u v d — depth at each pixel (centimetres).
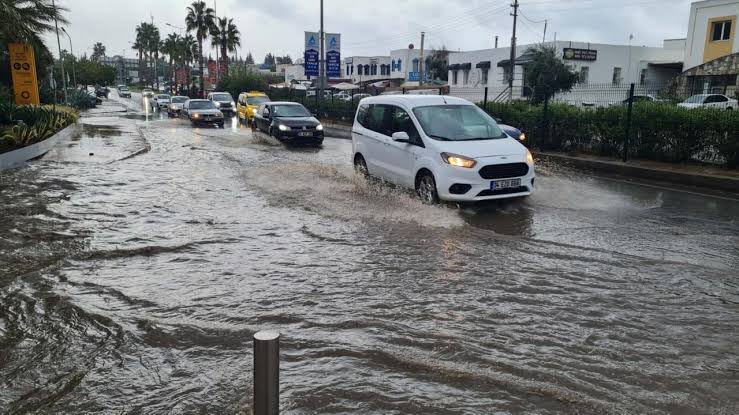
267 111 2033
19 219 762
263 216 786
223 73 6266
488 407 314
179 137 2103
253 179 1102
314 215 791
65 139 1911
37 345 390
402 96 997
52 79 4269
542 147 1574
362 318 436
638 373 352
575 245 643
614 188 1035
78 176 1136
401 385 337
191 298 478
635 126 1295
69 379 344
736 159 1117
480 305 463
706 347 389
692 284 514
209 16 6525
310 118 1930
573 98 3550
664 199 929
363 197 911
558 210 833
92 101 5278
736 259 593
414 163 884
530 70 3650
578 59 4050
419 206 841
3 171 1199
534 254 607
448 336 403
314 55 3450
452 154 811
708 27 3303
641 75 4272
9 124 1806
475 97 4528
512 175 814
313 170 1220
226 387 335
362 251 619
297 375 347
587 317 439
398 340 397
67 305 460
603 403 318
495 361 365
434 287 506
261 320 433
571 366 360
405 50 6322
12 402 318
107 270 552
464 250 622
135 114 4119
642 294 489
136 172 1196
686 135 1195
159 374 350
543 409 312
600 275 539
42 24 2744
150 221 757
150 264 572
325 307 459
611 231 710
